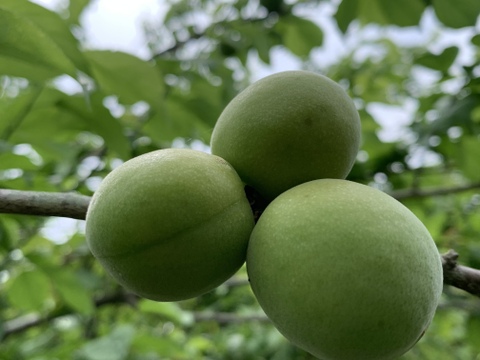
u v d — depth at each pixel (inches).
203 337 14.0
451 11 5.9
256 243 2.8
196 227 2.7
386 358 2.6
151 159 2.8
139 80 5.2
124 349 7.7
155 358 9.4
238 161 3.2
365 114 7.5
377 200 2.6
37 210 3.0
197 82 7.0
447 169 7.7
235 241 2.9
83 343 8.1
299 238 2.5
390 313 2.4
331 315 2.4
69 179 7.0
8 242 5.9
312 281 2.5
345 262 2.4
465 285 2.9
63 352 8.0
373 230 2.5
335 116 3.1
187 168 2.8
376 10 6.5
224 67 8.0
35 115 5.4
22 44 3.8
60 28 4.3
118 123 5.4
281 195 2.9
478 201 8.8
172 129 6.5
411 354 10.6
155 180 2.7
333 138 3.1
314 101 3.1
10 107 5.2
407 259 2.5
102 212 2.8
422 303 2.5
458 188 6.9
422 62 6.4
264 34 8.2
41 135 5.6
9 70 4.4
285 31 8.4
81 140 7.4
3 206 2.9
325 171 3.2
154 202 2.7
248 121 3.1
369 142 6.9
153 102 5.5
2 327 8.0
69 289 7.0
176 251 2.7
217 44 8.6
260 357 12.7
